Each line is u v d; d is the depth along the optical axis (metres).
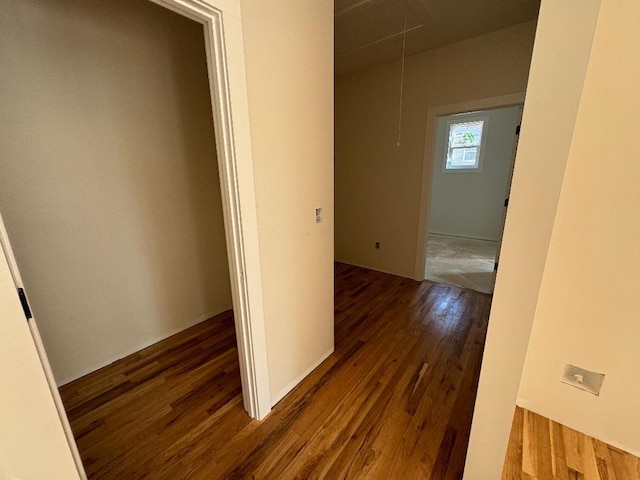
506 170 5.37
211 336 2.31
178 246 2.29
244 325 1.35
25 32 1.43
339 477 1.20
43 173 1.57
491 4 2.14
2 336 0.57
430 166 3.15
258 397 1.45
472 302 2.88
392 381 1.77
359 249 4.02
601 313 1.26
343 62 3.20
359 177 3.77
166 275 2.23
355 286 3.34
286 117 1.35
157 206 2.11
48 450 0.67
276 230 1.40
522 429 1.43
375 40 2.70
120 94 1.81
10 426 0.60
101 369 1.91
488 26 2.46
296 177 1.48
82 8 1.60
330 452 1.31
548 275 1.35
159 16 1.92
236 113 1.08
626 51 1.03
